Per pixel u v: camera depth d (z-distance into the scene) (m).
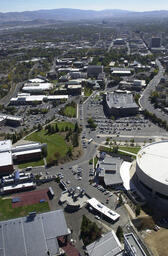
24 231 155.38
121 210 183.12
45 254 144.12
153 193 193.75
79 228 168.12
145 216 176.88
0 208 187.25
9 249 145.50
